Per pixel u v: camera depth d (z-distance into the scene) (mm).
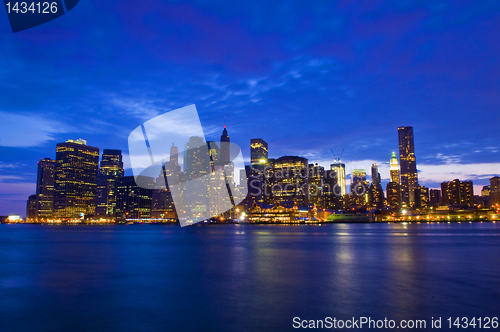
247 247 74250
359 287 27891
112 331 17875
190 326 18500
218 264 44031
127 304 23125
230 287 28438
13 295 26016
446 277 32531
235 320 19406
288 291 26656
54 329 18266
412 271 36562
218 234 159625
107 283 30672
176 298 24688
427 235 129500
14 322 19453
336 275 34188
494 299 23484
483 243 83062
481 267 39469
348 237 117562
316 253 58469
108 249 71125
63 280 32312
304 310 21219
